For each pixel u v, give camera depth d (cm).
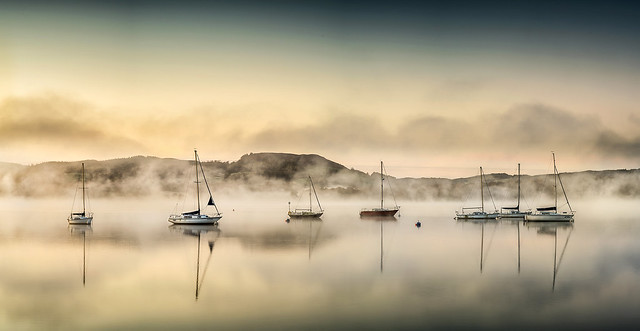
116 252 4172
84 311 2366
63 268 3425
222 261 3703
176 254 4059
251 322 2203
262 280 3025
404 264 3562
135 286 2872
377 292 2709
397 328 2128
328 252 4169
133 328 2133
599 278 3092
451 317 2277
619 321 2227
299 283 2930
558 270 3366
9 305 2469
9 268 3419
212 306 2442
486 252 4188
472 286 2858
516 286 2859
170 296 2636
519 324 2184
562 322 2216
